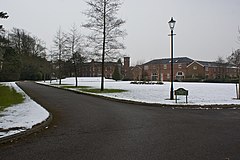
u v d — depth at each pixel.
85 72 81.50
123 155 5.81
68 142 6.96
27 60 67.00
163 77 86.62
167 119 10.62
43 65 69.75
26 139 7.27
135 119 10.58
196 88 32.53
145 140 7.17
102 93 23.50
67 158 5.60
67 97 20.72
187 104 14.70
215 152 6.00
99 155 5.81
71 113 12.16
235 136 7.62
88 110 13.22
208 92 25.38
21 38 67.88
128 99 17.41
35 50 72.25
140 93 23.58
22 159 5.52
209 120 10.41
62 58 42.69
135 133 8.05
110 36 26.55
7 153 5.96
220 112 12.71
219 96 20.66
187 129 8.63
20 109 12.23
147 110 13.29
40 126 8.55
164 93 23.53
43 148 6.38
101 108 14.02
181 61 84.06
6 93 23.06
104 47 26.53
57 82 57.50
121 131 8.33
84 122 9.90
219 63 81.12
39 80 71.75
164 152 6.02
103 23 26.25
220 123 9.75
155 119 10.60
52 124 9.48
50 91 28.20
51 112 12.41
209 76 78.94
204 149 6.25
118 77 72.81
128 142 6.95
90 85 42.31
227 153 5.91
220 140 7.14
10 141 7.02
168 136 7.64
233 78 61.00
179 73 83.62
